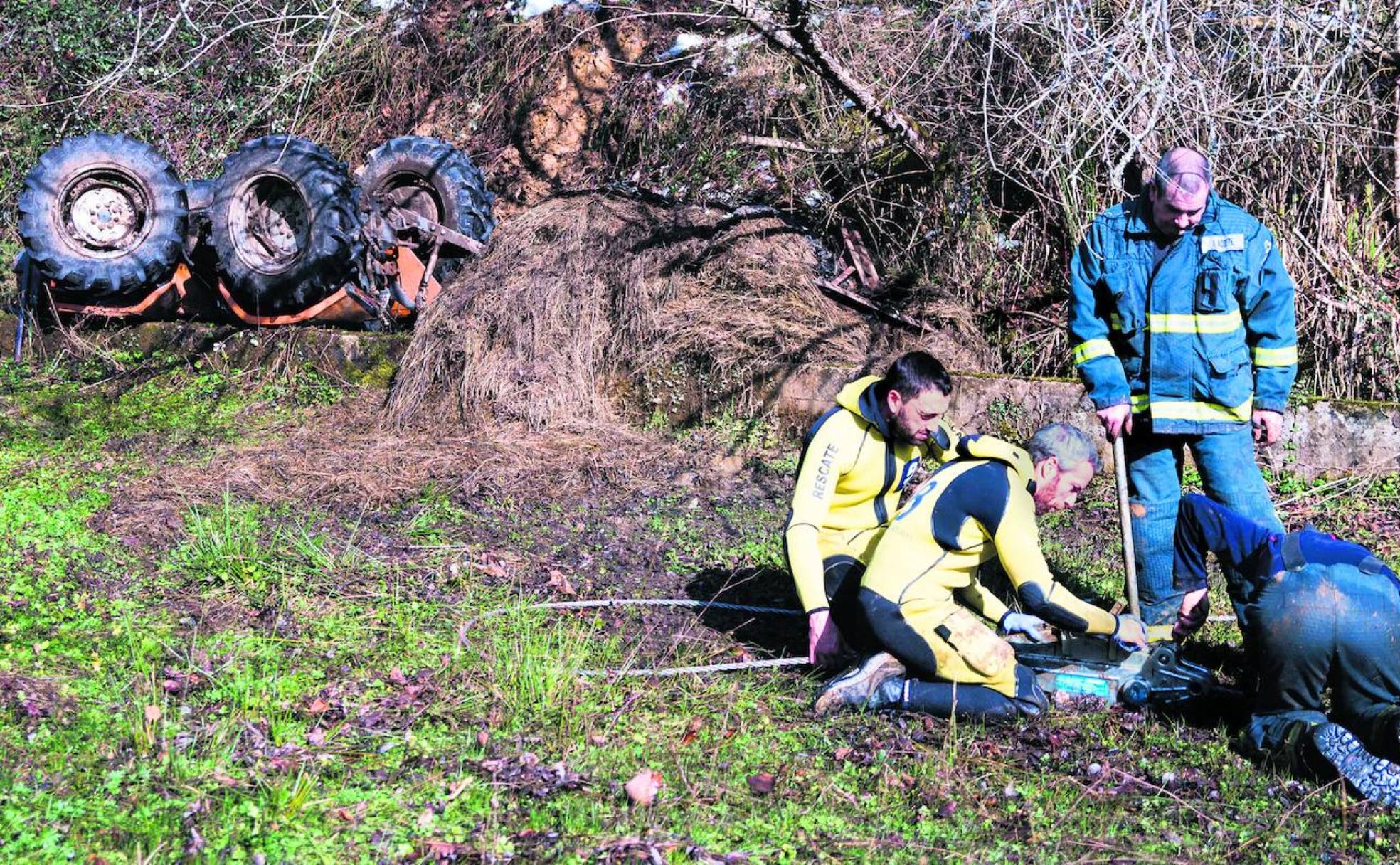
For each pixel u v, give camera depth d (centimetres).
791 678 456
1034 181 809
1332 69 695
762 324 777
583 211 852
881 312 826
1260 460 697
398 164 925
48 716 387
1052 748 405
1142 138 666
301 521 614
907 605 420
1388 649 375
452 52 1159
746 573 575
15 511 598
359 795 353
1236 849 347
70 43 1200
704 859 328
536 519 640
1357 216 780
